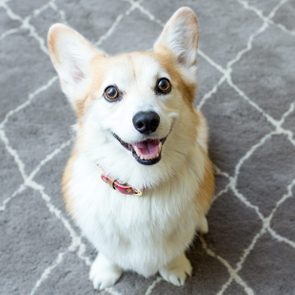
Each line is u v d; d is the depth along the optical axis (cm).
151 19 131
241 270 97
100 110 76
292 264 97
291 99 117
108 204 80
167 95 76
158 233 83
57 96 117
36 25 129
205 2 134
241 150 111
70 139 112
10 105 116
